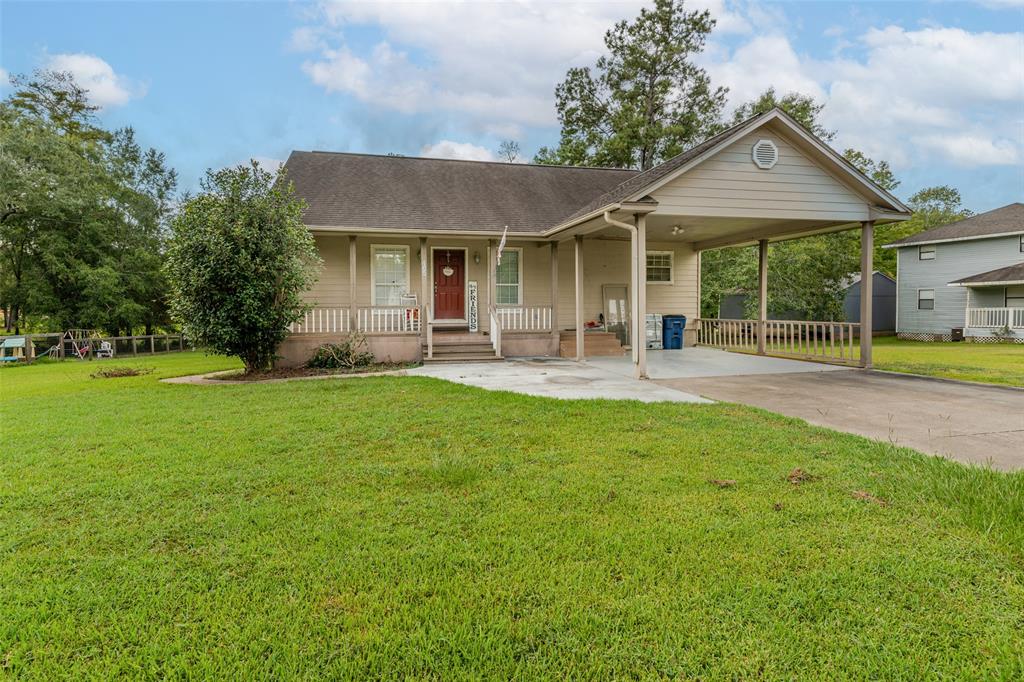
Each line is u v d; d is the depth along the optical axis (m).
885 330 28.34
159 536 3.15
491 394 7.54
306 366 11.73
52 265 20.94
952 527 3.21
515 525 3.28
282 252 10.26
